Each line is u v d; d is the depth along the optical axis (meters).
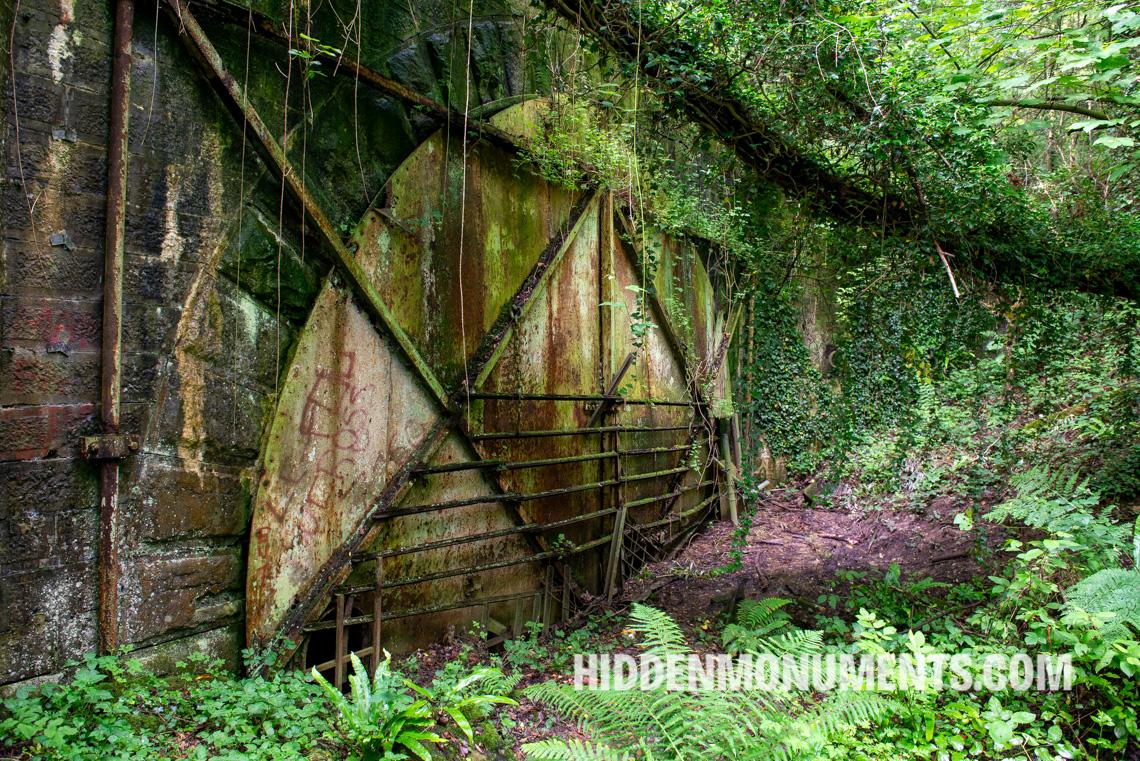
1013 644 4.22
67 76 2.88
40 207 2.80
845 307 6.76
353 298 4.16
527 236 5.75
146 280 3.13
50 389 2.83
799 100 4.81
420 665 4.42
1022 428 7.76
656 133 5.76
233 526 3.52
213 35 3.41
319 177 3.99
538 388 5.80
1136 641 3.69
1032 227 6.05
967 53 4.54
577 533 6.26
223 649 3.48
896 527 7.65
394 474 4.46
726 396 9.66
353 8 4.17
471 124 4.96
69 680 2.86
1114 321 7.54
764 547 8.10
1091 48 3.38
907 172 4.93
